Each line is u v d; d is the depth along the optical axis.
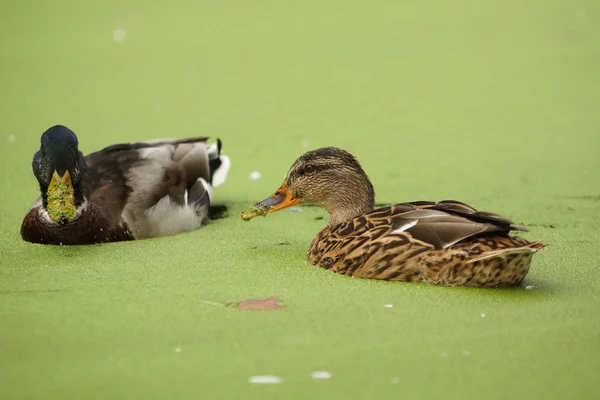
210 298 9.96
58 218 12.05
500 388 7.74
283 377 7.97
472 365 8.20
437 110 20.12
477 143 17.64
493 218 9.81
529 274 10.71
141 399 7.59
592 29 27.91
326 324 9.16
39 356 8.45
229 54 26.25
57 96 21.89
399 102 20.86
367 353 8.46
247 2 34.12
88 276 10.81
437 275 10.08
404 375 8.00
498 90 21.64
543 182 15.07
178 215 12.94
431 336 8.84
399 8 32.78
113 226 12.42
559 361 8.26
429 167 16.16
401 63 24.67
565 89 21.53
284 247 12.15
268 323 9.20
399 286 10.20
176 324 9.20
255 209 12.12
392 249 10.25
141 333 8.98
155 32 29.52
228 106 20.84
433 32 28.53
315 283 10.38
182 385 7.84
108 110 20.56
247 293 10.10
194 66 24.86
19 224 13.27
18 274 10.91
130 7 33.31
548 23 29.08
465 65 24.22
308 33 28.91
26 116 20.09
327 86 22.45
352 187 11.91
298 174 12.01
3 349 8.59
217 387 7.79
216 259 11.52
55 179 11.95
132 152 13.30
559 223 12.91
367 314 9.41
